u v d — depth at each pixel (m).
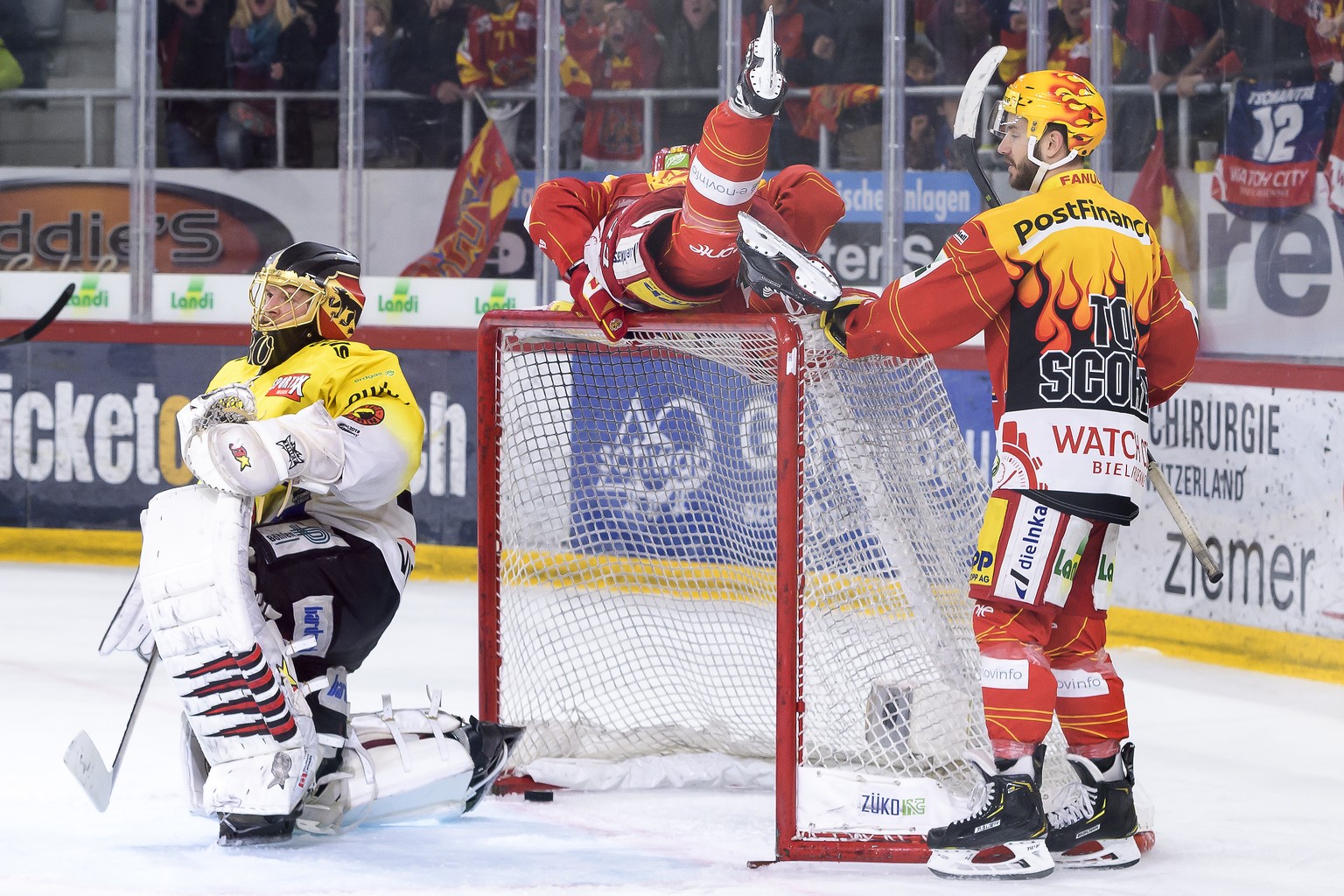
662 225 11.09
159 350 28.00
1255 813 12.69
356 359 11.57
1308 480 19.33
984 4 26.58
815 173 12.55
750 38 27.86
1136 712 17.17
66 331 28.09
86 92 29.83
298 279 11.55
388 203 29.14
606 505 15.71
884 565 11.84
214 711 10.64
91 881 9.99
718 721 13.98
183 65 29.69
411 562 11.88
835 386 11.53
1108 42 23.81
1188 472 21.14
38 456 28.17
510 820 12.15
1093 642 11.05
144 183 29.02
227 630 10.41
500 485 13.48
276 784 10.62
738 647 15.64
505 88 28.61
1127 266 10.64
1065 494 10.34
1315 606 19.25
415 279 28.67
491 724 12.13
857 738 11.64
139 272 29.08
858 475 11.62
